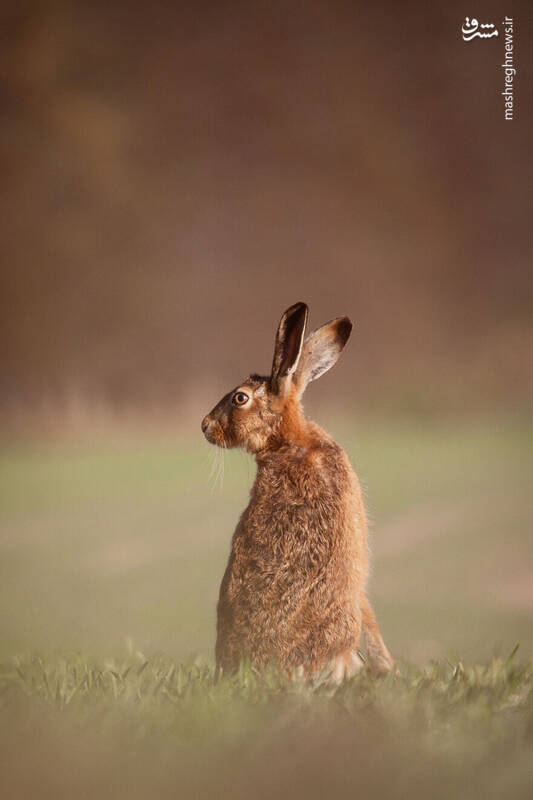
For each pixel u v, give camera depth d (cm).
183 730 781
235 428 1107
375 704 853
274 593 1009
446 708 855
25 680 1007
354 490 1062
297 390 1140
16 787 661
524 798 662
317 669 995
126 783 666
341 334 1180
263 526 1030
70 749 723
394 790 663
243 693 894
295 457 1067
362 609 1102
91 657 1298
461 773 690
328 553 1014
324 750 719
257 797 652
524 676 991
